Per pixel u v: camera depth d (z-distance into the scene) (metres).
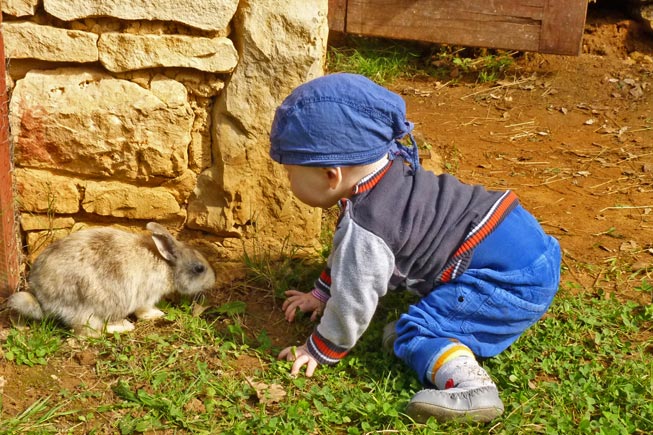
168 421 1.66
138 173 1.97
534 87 3.01
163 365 1.76
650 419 1.67
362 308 1.69
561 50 3.01
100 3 1.86
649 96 2.93
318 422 1.66
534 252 1.74
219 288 1.98
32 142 1.91
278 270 2.00
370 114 1.65
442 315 1.73
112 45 1.88
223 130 1.96
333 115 1.64
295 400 1.70
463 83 3.06
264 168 1.99
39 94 1.89
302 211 2.04
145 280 1.87
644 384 1.73
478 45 3.04
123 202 1.98
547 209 2.33
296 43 1.92
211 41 1.90
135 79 1.92
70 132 1.91
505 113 2.84
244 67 1.93
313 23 1.91
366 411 1.67
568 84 3.02
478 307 1.72
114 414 1.67
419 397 1.65
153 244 1.91
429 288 1.74
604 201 2.37
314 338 1.76
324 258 2.04
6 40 1.86
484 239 1.71
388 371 1.77
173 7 1.87
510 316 1.73
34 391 1.71
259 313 1.92
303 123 1.65
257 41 1.91
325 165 1.66
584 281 2.04
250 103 1.95
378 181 1.70
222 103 1.95
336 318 1.72
